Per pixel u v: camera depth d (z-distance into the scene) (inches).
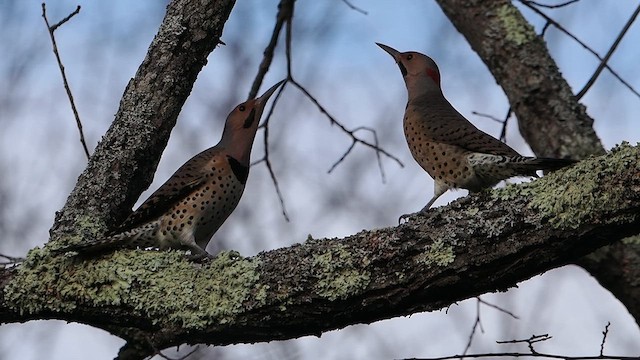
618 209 300.2
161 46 407.8
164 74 404.8
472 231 318.7
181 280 339.9
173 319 337.1
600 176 303.3
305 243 339.9
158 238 422.3
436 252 320.8
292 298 329.1
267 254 339.9
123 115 400.8
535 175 420.5
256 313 332.5
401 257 323.9
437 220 326.6
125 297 339.6
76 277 344.2
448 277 320.2
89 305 343.0
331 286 326.6
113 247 353.4
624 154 302.2
